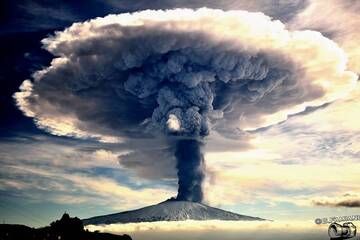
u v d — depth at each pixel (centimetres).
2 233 7900
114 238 9506
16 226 8519
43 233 8481
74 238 8669
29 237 8075
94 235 9288
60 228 8794
